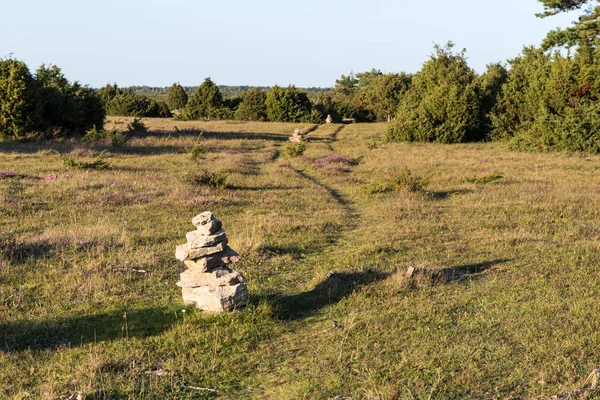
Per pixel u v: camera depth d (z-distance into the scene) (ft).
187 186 65.16
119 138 108.17
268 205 57.52
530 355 21.38
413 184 66.90
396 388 18.83
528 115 133.69
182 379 20.57
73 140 111.45
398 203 58.95
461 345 22.71
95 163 75.87
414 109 146.72
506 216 50.96
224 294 27.12
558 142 112.57
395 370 20.58
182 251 28.14
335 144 138.21
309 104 249.96
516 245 40.11
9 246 36.32
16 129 110.63
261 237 42.65
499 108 143.54
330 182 77.87
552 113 116.57
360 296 29.50
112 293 30.25
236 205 57.26
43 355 22.39
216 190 64.49
